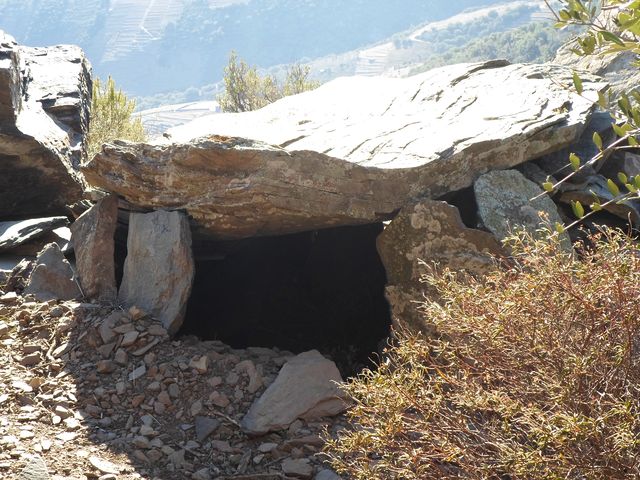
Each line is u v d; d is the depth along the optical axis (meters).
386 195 4.72
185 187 5.02
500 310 2.73
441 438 2.82
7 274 5.52
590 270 2.66
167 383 4.30
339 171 4.70
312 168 4.70
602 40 2.19
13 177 6.48
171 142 5.32
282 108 6.90
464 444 2.72
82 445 3.82
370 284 6.17
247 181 4.76
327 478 3.57
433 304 2.98
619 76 7.52
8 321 4.92
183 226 5.03
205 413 4.12
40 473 3.42
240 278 6.52
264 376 4.39
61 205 6.86
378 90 6.74
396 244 4.70
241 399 4.21
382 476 3.00
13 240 5.87
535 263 2.81
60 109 7.49
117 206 5.54
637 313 2.51
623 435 2.23
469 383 2.79
